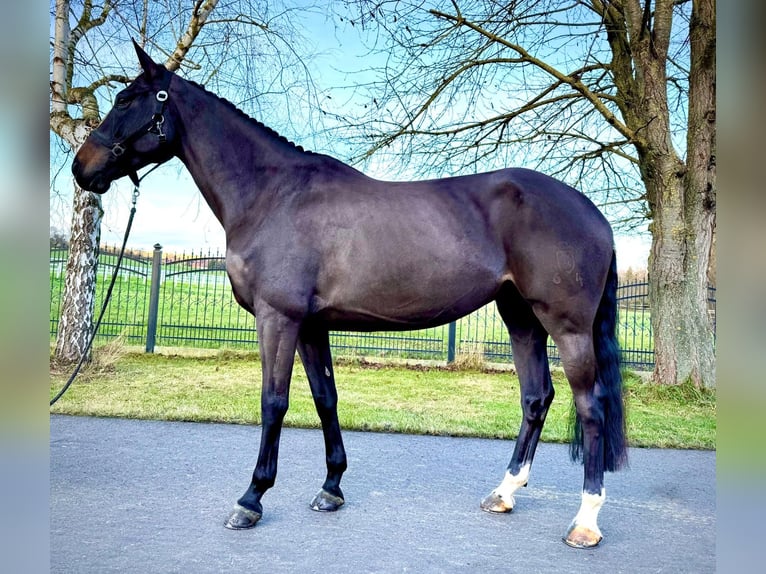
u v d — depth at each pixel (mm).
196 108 2973
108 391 6121
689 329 6660
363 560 2443
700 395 6387
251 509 2771
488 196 2834
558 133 7711
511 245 2770
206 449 4117
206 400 5785
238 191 2912
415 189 2906
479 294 2787
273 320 2744
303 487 3389
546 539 2744
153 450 4066
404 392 6574
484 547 2623
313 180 2908
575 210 2779
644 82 6691
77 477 3443
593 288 2730
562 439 4793
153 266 8586
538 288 2725
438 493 3371
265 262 2756
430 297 2750
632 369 8430
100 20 7023
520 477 3090
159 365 7762
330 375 3121
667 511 3184
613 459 2744
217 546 2535
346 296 2781
